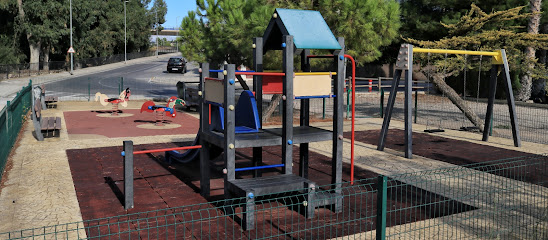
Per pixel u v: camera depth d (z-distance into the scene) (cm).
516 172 905
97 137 1284
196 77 4472
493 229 575
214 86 688
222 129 698
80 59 5919
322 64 1465
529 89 2639
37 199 694
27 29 4819
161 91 3045
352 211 650
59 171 875
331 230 571
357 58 1450
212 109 725
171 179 837
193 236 532
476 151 1140
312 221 606
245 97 755
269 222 600
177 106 2161
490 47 1413
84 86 3347
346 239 541
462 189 729
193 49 1772
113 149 1105
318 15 720
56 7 4875
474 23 1434
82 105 2164
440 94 3028
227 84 631
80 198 705
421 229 574
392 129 1529
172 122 1647
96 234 551
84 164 939
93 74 4806
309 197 613
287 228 578
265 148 1156
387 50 3247
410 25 2783
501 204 686
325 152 1109
